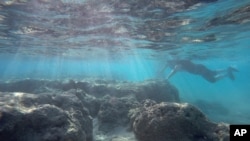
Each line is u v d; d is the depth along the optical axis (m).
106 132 8.34
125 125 8.55
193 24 14.31
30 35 19.23
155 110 6.93
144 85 17.23
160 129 6.48
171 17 12.71
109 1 10.27
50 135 5.48
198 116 7.03
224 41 20.67
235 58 37.84
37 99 7.14
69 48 27.20
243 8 11.21
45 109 6.04
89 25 14.95
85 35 18.45
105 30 16.41
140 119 7.02
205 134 6.75
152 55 31.22
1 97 6.55
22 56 42.75
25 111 5.80
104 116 8.87
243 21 13.86
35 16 13.16
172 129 6.47
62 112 6.17
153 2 10.35
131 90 15.23
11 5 11.32
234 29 16.00
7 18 13.88
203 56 32.12
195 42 20.64
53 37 19.84
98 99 10.64
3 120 5.29
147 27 15.09
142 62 46.25
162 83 19.62
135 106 9.37
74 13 12.27
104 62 53.53
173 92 20.34
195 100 29.27
